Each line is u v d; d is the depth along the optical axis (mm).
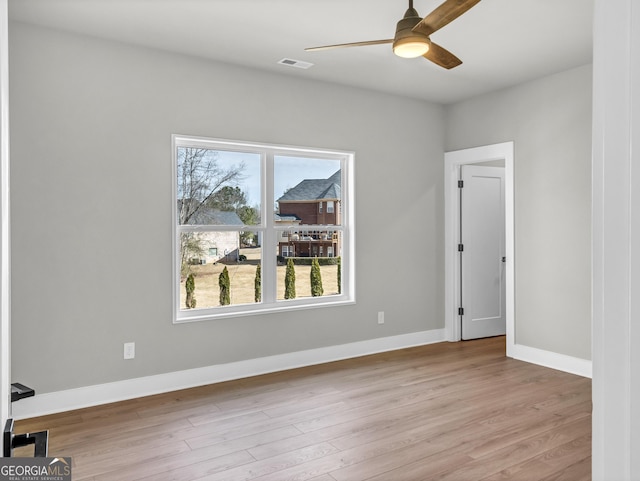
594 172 400
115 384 3570
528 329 4613
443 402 3475
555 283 4379
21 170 3230
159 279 3754
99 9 3080
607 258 389
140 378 3674
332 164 4766
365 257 4855
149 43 3623
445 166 5430
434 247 5379
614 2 381
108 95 3545
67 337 3396
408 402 3479
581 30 3430
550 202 4410
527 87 4586
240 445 2785
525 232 4629
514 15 3189
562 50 3801
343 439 2857
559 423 3080
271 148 4348
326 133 4586
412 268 5199
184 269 3980
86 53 3467
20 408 3227
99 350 3514
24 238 3240
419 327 5266
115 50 3572
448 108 5414
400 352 4961
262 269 4355
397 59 3975
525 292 4633
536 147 4520
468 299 5504
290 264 4520
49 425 3104
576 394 3643
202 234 4062
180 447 2764
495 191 5727
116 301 3578
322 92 4562
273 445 2783
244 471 2477
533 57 3951
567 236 4281
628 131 372
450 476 2410
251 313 4184
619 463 383
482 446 2750
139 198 3664
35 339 3281
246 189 4277
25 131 3246
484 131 5008
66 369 3393
